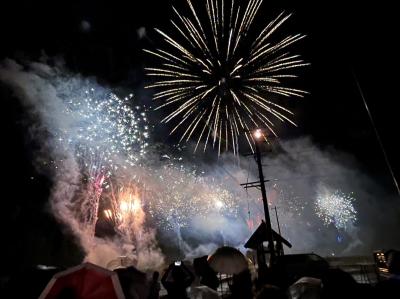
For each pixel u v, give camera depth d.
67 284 4.49
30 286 5.97
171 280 5.37
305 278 5.33
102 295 4.42
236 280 5.27
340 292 3.84
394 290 3.81
